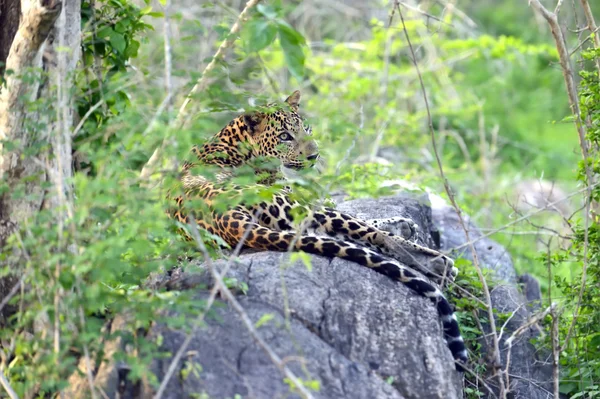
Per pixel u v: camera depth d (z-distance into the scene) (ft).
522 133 97.19
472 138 86.79
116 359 25.64
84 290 26.27
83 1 37.47
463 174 76.59
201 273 31.19
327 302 30.30
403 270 32.53
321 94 76.33
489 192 72.49
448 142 87.10
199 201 29.48
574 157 91.91
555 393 32.78
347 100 75.15
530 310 46.80
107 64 38.75
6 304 30.58
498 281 43.93
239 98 32.19
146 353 26.73
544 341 40.16
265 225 36.40
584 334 39.40
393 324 30.09
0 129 30.55
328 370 27.58
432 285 32.40
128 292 30.30
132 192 26.99
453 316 32.22
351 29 90.22
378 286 31.78
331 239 33.32
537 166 89.71
